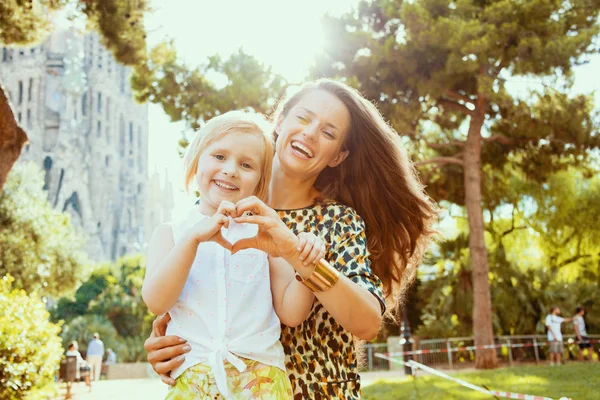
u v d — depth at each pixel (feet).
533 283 75.31
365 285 6.43
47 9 42.63
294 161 7.16
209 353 5.83
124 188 308.81
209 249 6.24
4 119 31.78
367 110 7.54
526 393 28.68
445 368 65.16
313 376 6.82
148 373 106.93
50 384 32.19
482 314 55.57
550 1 52.11
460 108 57.62
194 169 6.62
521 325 72.54
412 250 8.14
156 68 53.83
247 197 5.94
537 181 63.77
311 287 5.89
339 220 7.11
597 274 82.89
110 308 146.20
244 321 5.99
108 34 47.24
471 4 54.49
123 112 318.65
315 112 7.18
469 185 57.16
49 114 290.15
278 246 5.73
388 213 7.93
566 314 71.82
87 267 107.86
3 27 41.11
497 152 63.26
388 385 39.24
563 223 77.92
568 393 28.12
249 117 6.52
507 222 81.87
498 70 55.26
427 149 66.33
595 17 54.65
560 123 55.01
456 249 78.07
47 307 158.71
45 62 293.84
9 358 28.25
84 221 276.62
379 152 7.70
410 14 50.78
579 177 80.33
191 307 6.03
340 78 51.70
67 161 279.49
